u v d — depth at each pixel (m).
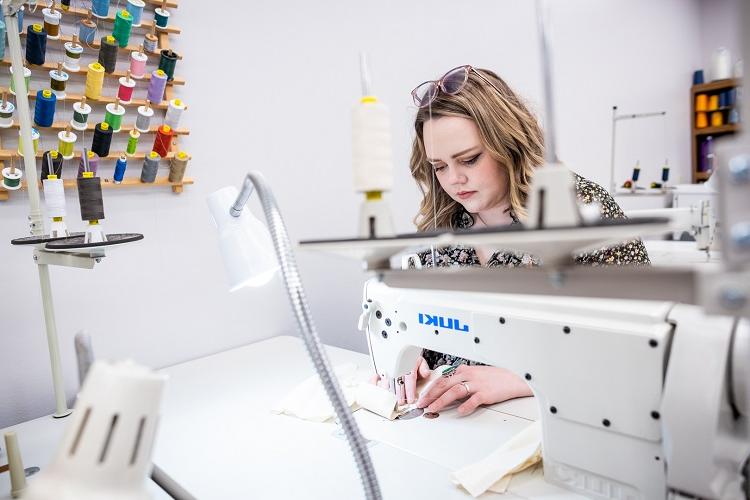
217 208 0.70
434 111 1.18
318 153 1.83
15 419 1.25
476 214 1.41
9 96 1.21
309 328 0.52
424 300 0.87
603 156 3.35
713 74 3.96
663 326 0.59
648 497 0.62
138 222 1.41
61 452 0.36
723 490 0.53
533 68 2.68
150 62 1.41
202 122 1.53
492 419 0.95
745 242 0.28
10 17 0.96
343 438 0.92
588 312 0.65
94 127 1.28
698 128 4.03
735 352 0.51
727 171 0.28
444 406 1.00
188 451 0.89
